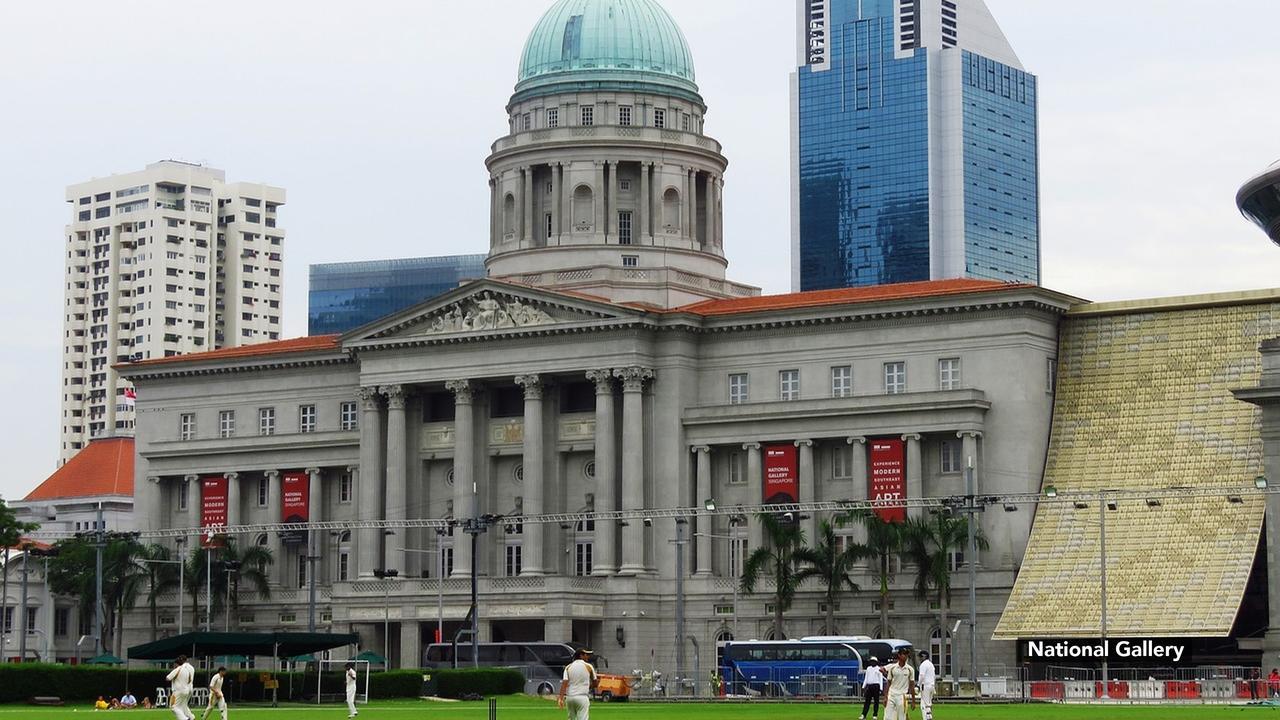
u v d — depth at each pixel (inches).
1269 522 6102.4
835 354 6786.4
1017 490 6461.6
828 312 6761.8
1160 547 6225.4
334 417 7711.6
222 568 7504.9
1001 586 6382.9
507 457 7263.8
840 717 4104.3
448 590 7037.4
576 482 7150.6
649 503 6924.2
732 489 6884.8
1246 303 6510.8
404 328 7372.1
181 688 3661.4
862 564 6599.4
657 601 6875.0
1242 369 6422.2
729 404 6904.5
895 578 6540.4
